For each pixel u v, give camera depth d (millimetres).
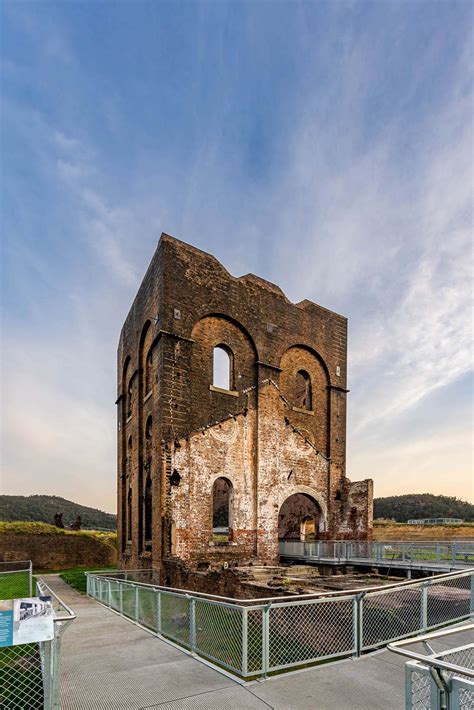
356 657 7402
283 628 7805
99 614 12695
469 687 3471
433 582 8922
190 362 21688
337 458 27219
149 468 23062
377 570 18641
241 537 21891
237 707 5617
